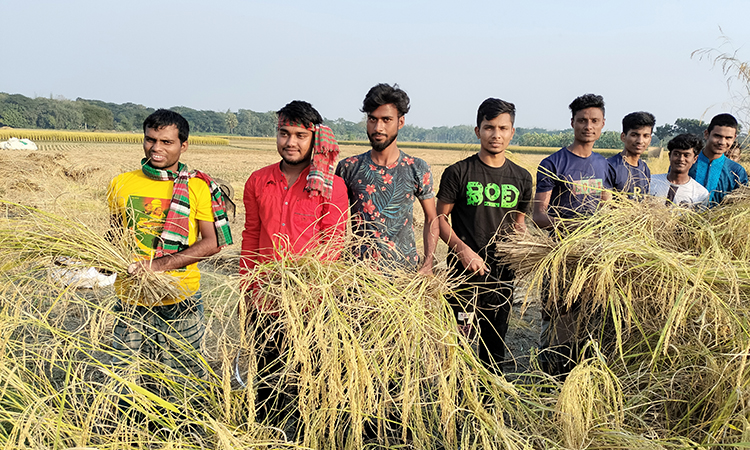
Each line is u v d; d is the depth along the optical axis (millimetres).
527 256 2428
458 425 2080
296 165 2389
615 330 2180
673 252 2291
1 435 1568
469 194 2867
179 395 1934
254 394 1906
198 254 2291
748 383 1758
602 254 2225
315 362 1877
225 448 1555
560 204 3135
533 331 3932
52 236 2121
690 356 2033
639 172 3539
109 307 2100
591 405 1836
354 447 1872
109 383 1751
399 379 1979
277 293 1972
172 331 2279
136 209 2312
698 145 3363
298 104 2307
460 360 2031
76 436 1622
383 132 2564
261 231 2475
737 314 2020
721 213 2652
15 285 2025
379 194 2654
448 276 2652
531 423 1934
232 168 25203
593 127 3104
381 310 1981
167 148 2312
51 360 1831
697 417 1921
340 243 2230
